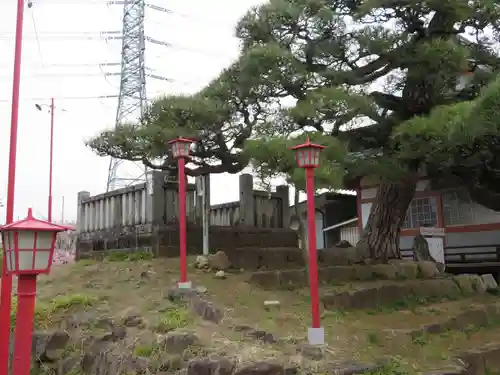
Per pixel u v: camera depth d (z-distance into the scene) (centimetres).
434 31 1145
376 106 1112
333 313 924
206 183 1278
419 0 1025
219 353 663
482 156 1002
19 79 698
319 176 828
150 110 1165
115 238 1365
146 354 710
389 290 1109
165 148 1136
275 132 1060
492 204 1312
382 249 1383
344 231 2495
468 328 963
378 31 1116
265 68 1021
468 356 770
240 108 1167
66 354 812
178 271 1108
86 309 913
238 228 1431
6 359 621
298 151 738
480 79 1160
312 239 726
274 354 661
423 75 1117
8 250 479
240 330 766
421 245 1495
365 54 1127
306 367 634
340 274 1191
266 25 1109
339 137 1130
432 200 1961
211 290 970
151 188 1287
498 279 1739
